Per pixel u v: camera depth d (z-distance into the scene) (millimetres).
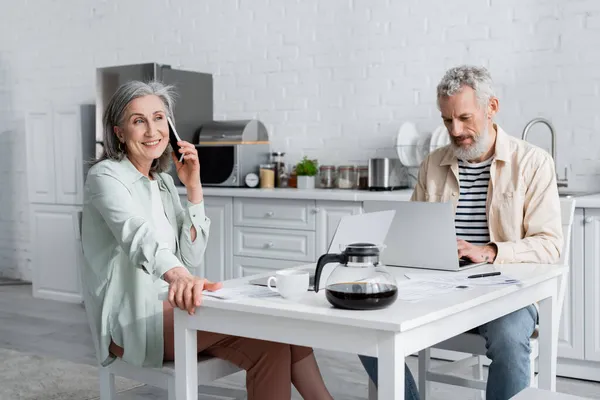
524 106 4227
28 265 6352
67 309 5270
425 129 4566
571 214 2611
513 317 2289
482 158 2666
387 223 2105
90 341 4418
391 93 4676
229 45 5312
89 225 2318
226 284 2059
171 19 5574
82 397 3430
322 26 4918
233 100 5309
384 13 4676
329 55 4898
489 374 2270
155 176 2492
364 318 1612
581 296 3535
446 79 2555
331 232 4207
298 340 1745
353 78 4816
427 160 2842
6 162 6398
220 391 2729
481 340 2373
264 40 5164
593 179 4043
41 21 6207
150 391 3521
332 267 1975
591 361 3578
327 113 4926
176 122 5012
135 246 2111
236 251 4586
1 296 5730
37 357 4062
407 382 2416
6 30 6383
